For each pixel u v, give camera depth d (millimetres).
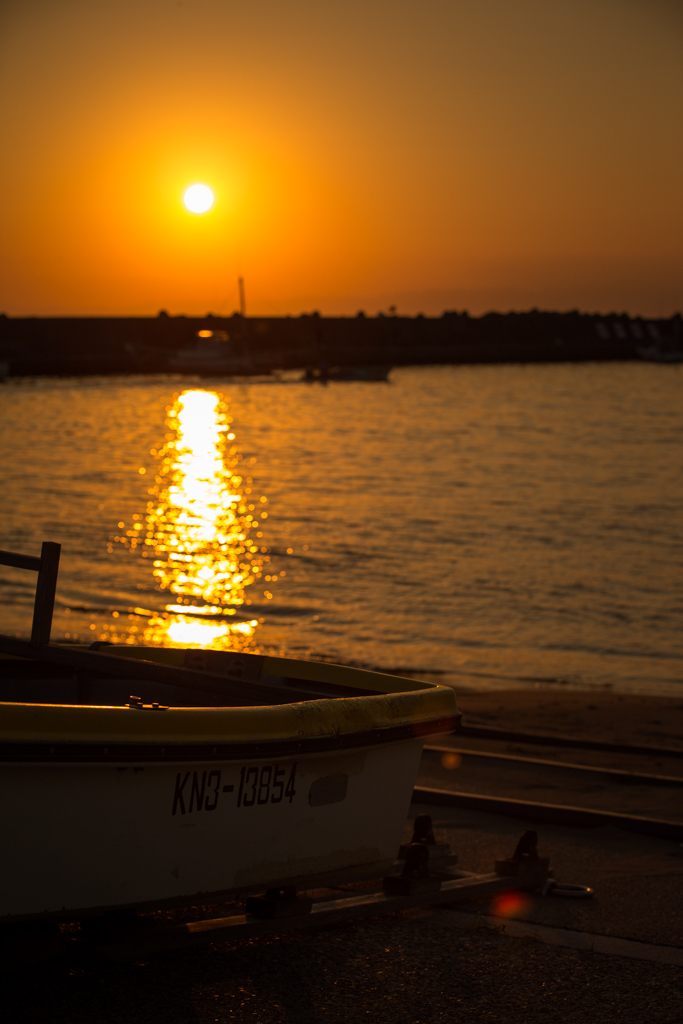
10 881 2963
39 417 68375
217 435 58375
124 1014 3029
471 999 3391
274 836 3609
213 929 3605
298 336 157125
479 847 5418
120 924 3396
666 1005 3410
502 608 18422
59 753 2920
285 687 4223
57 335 136875
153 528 27156
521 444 53906
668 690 13047
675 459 46719
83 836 3086
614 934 4141
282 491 36062
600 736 9250
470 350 165000
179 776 3256
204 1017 3072
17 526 26828
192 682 4129
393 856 4156
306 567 22016
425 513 30938
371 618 17312
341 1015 3191
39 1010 3002
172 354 122875
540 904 4523
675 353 162375
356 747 3781
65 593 18359
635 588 20375
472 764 7445
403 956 3746
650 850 5488
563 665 14406
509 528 28188
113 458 45812
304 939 3846
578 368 144000
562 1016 3285
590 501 33750
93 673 4469
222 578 20453
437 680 13141
